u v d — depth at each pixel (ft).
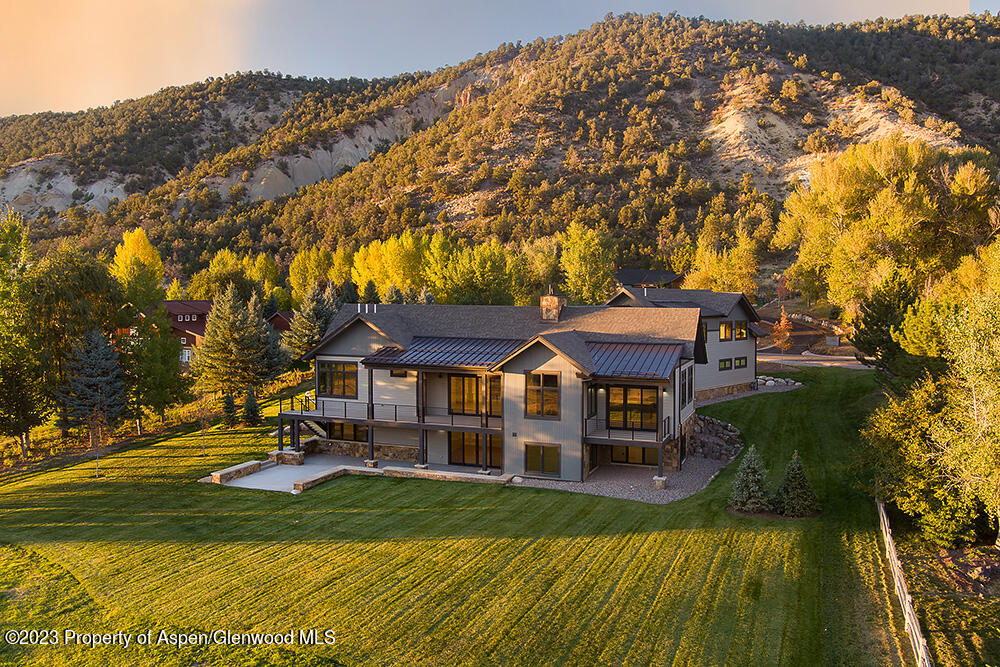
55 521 75.66
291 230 455.22
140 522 75.05
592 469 94.53
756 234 354.13
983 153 194.29
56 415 113.80
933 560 62.44
